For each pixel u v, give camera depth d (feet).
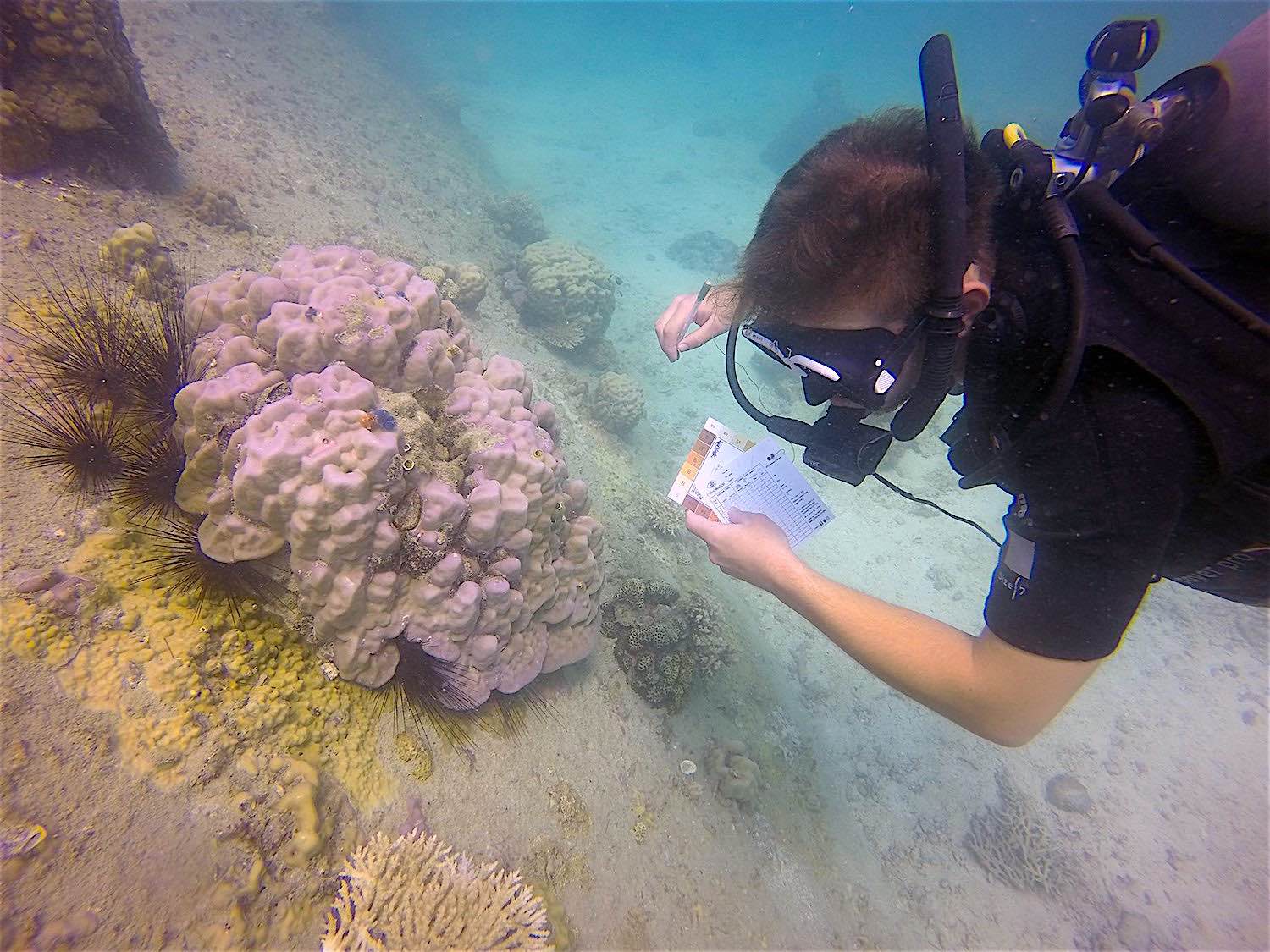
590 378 28.02
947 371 4.12
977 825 19.38
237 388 7.09
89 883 5.00
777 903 12.39
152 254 11.10
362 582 7.21
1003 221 4.21
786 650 21.07
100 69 13.25
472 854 7.91
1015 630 4.17
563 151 62.03
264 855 6.08
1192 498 3.78
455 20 94.22
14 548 6.22
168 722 6.03
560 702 11.04
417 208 29.53
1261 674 24.67
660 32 168.76
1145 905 18.63
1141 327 3.58
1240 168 3.58
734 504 7.19
